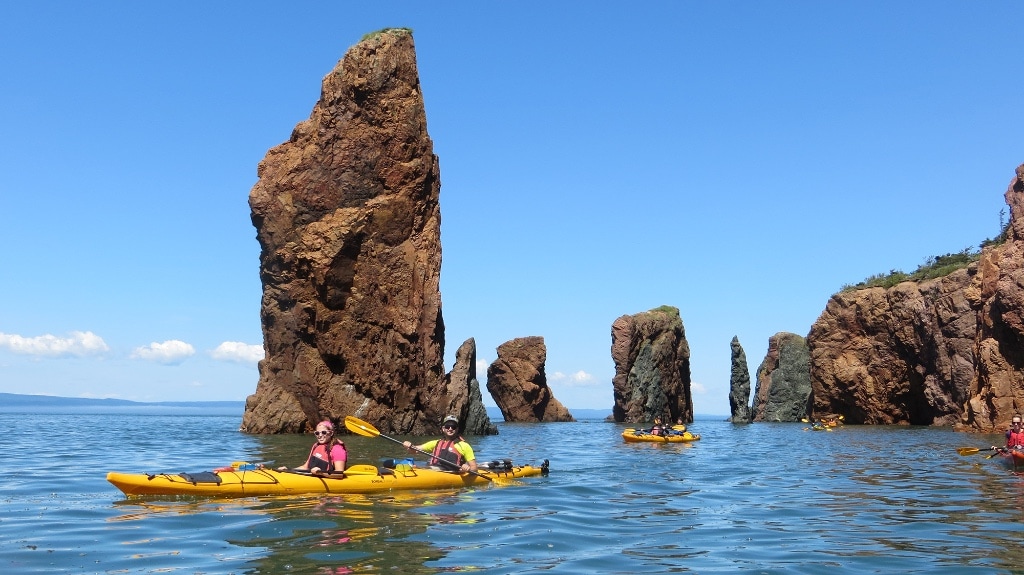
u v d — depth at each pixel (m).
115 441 33.75
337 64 43.22
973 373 54.53
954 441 39.12
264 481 14.10
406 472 15.80
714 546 10.58
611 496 15.83
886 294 69.81
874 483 18.83
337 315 41.62
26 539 10.27
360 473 15.27
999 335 46.06
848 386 73.00
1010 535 11.48
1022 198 46.72
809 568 9.30
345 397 41.47
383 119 42.88
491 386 82.81
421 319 43.31
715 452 31.30
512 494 15.48
